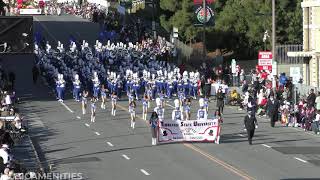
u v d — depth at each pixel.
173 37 144.25
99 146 64.31
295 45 120.88
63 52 115.19
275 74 89.44
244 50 144.88
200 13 116.62
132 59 116.38
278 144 66.00
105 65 112.25
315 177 50.88
